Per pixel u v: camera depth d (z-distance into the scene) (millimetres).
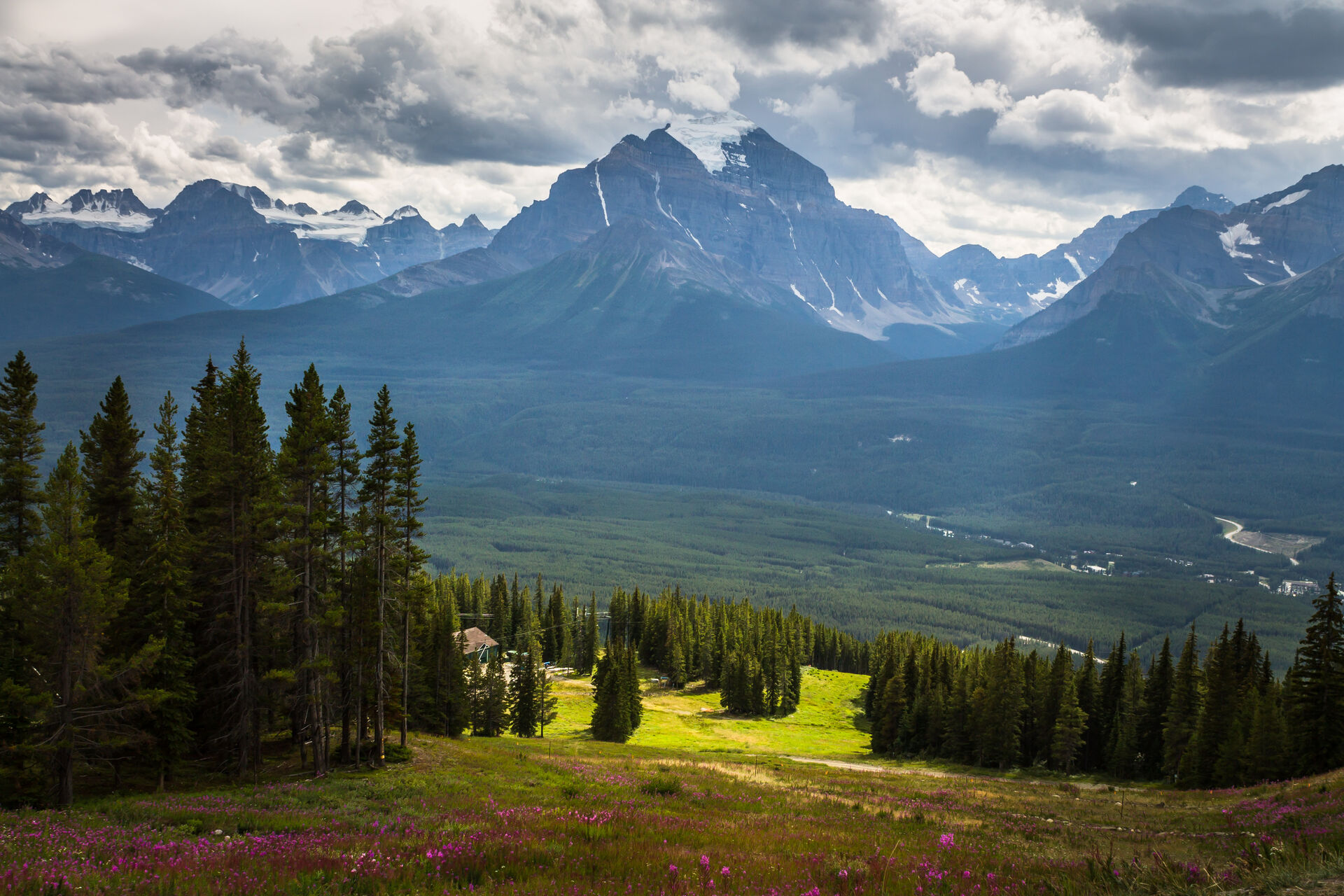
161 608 44750
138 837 20672
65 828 22359
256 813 27438
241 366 52500
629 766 51875
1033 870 15969
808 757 89562
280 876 13578
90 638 37688
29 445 48188
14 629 40406
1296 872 12141
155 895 12742
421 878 13648
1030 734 88938
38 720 36500
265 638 48469
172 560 45469
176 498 50906
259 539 46250
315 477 47438
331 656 48906
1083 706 89250
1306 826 25672
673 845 17625
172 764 43469
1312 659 59500
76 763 40312
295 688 49969
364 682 50406
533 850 15500
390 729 62031
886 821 28719
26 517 47375
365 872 13789
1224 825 30328
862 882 13617
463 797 32688
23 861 15547
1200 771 67688
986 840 23953
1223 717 67562
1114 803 43875
